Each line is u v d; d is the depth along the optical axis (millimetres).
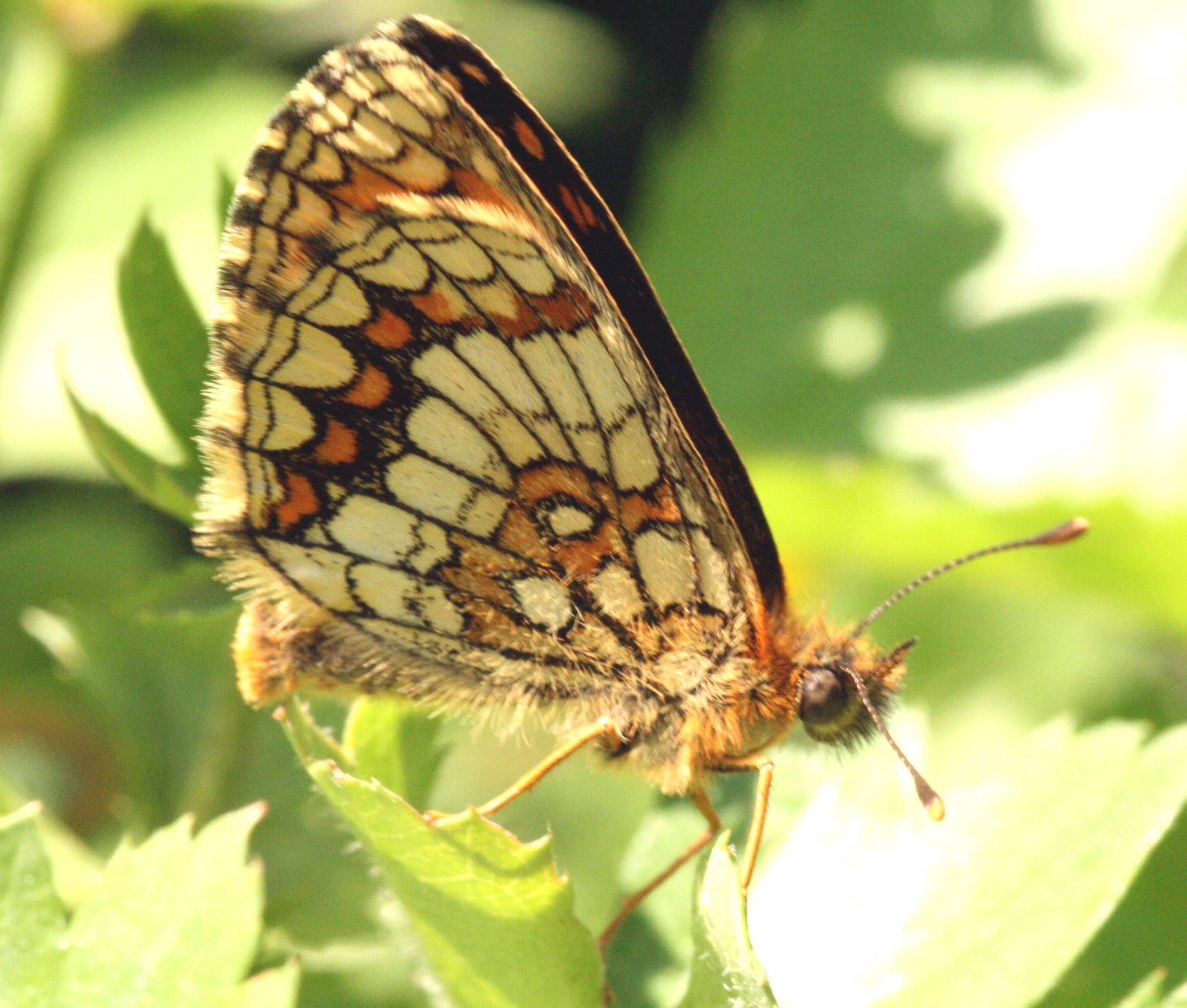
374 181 471
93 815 497
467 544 474
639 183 649
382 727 468
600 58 661
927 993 467
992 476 508
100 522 515
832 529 489
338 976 473
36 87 505
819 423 515
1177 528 482
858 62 531
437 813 469
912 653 500
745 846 472
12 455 511
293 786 475
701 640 476
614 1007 469
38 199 504
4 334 505
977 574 487
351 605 474
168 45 545
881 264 518
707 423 477
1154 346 511
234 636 474
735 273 519
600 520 475
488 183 470
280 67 552
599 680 476
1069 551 486
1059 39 524
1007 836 469
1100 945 473
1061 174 518
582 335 472
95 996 463
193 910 463
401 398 473
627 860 473
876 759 472
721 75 535
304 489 473
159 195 519
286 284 471
